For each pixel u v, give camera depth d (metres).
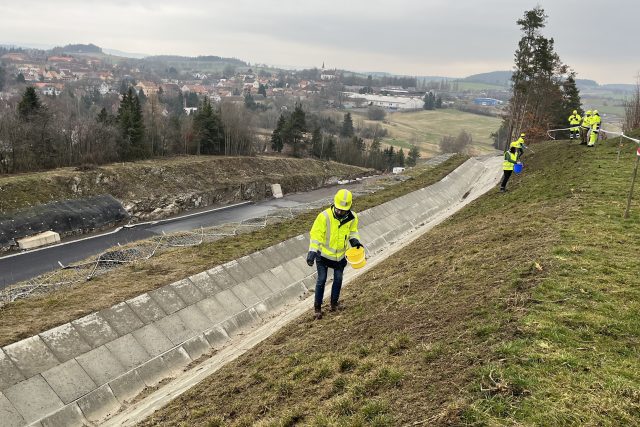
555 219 12.02
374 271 14.24
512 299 7.12
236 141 75.31
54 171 46.00
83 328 11.10
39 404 9.11
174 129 67.62
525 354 5.34
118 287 13.63
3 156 44.88
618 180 16.02
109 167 49.88
